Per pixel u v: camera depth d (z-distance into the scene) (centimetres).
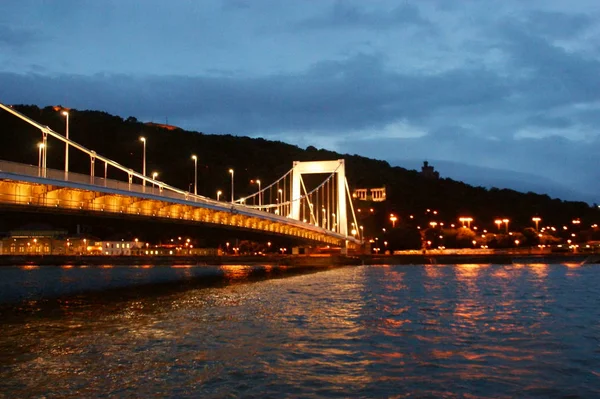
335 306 4800
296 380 2381
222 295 6034
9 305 5338
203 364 2641
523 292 6053
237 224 8312
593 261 13525
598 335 3409
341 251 15550
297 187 16538
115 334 3506
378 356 2819
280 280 8419
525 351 2956
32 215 4803
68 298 6044
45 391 2250
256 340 3209
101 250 18762
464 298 5447
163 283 8256
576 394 2253
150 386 2300
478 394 2245
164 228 7069
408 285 7050
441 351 2945
